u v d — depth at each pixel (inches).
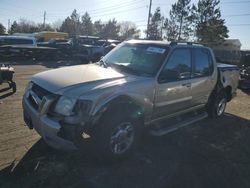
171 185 144.0
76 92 141.4
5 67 339.9
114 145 155.3
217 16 1830.7
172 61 187.3
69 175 144.9
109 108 151.3
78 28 3427.7
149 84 169.0
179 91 195.9
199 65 218.5
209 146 199.0
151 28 2340.1
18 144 175.6
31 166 150.3
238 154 189.2
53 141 144.9
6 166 148.7
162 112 188.7
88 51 811.4
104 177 146.0
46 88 150.4
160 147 189.3
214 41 1801.2
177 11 1973.4
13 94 313.0
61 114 140.3
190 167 164.6
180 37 1975.9
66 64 756.6
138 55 191.5
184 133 221.6
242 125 255.3
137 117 163.8
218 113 269.6
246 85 473.7
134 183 143.3
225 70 264.4
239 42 2046.0
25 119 169.9
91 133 147.3
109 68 184.2
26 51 786.8
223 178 155.6
